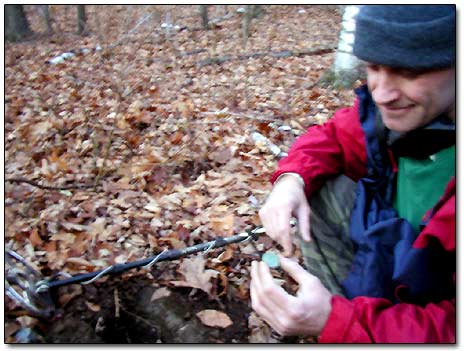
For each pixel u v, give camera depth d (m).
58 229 2.77
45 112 5.16
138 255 2.60
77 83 6.31
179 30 10.30
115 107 5.00
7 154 3.98
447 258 1.51
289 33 10.05
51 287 2.17
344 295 1.79
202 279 2.35
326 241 2.03
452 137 1.53
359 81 5.78
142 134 4.35
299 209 1.92
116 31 7.55
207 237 2.81
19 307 2.07
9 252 2.30
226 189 3.39
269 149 4.05
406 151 1.66
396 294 1.57
